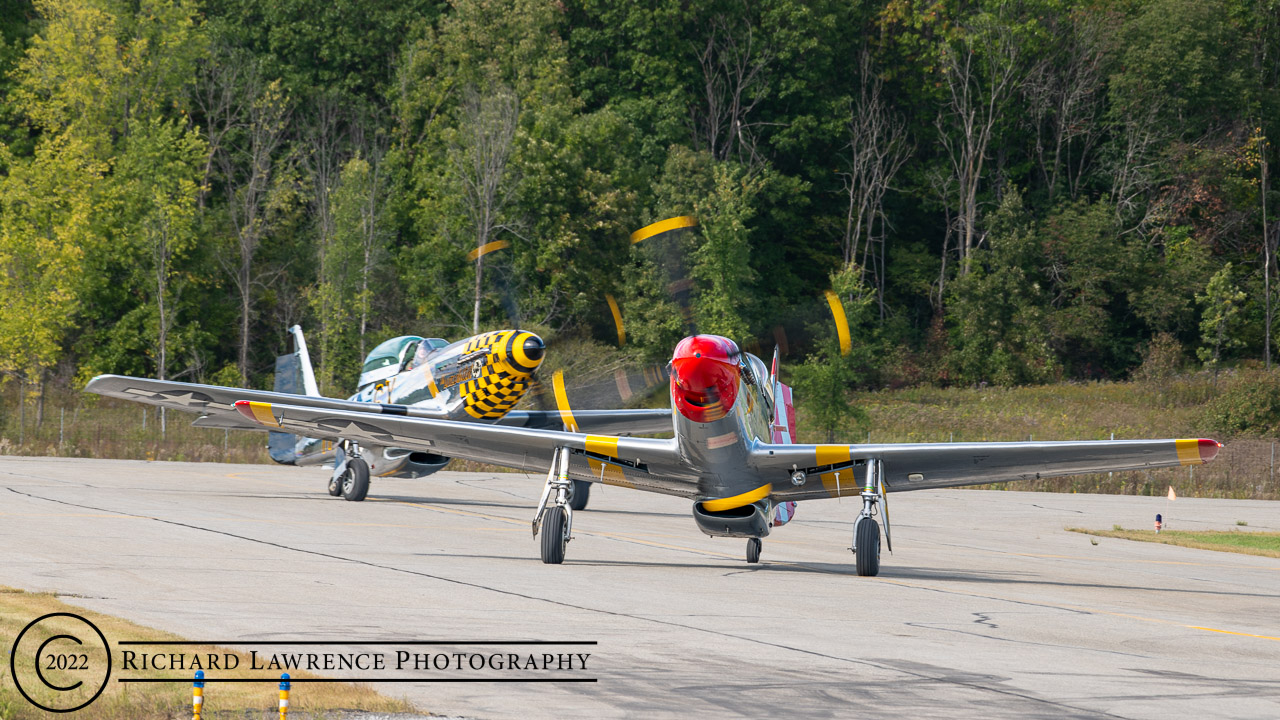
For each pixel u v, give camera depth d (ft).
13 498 103.35
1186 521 148.77
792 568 77.00
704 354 65.72
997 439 266.57
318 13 385.29
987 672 41.24
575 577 65.46
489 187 315.37
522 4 364.17
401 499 130.52
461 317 327.06
